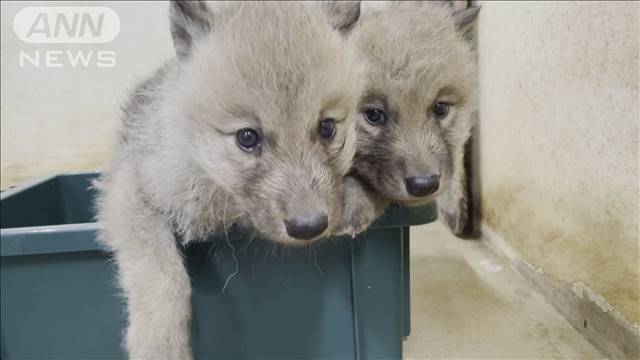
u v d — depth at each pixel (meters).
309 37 0.29
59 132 0.83
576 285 0.48
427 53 0.37
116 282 0.36
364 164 0.36
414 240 0.71
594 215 0.45
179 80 0.32
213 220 0.35
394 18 0.39
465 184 0.72
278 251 0.37
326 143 0.30
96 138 0.83
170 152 0.33
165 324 0.33
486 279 0.58
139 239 0.34
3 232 0.35
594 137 0.45
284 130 0.28
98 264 0.36
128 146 0.38
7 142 0.82
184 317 0.34
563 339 0.46
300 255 0.37
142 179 0.34
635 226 0.40
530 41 0.56
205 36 0.31
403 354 0.44
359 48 0.35
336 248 0.37
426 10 0.41
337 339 0.39
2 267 0.36
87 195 0.56
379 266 0.38
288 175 0.29
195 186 0.33
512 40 0.60
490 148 0.67
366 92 0.36
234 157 0.29
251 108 0.28
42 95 0.81
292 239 0.28
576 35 0.47
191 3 0.32
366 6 0.44
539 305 0.52
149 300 0.33
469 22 0.42
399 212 0.36
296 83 0.28
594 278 0.45
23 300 0.36
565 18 0.49
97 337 0.37
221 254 0.37
